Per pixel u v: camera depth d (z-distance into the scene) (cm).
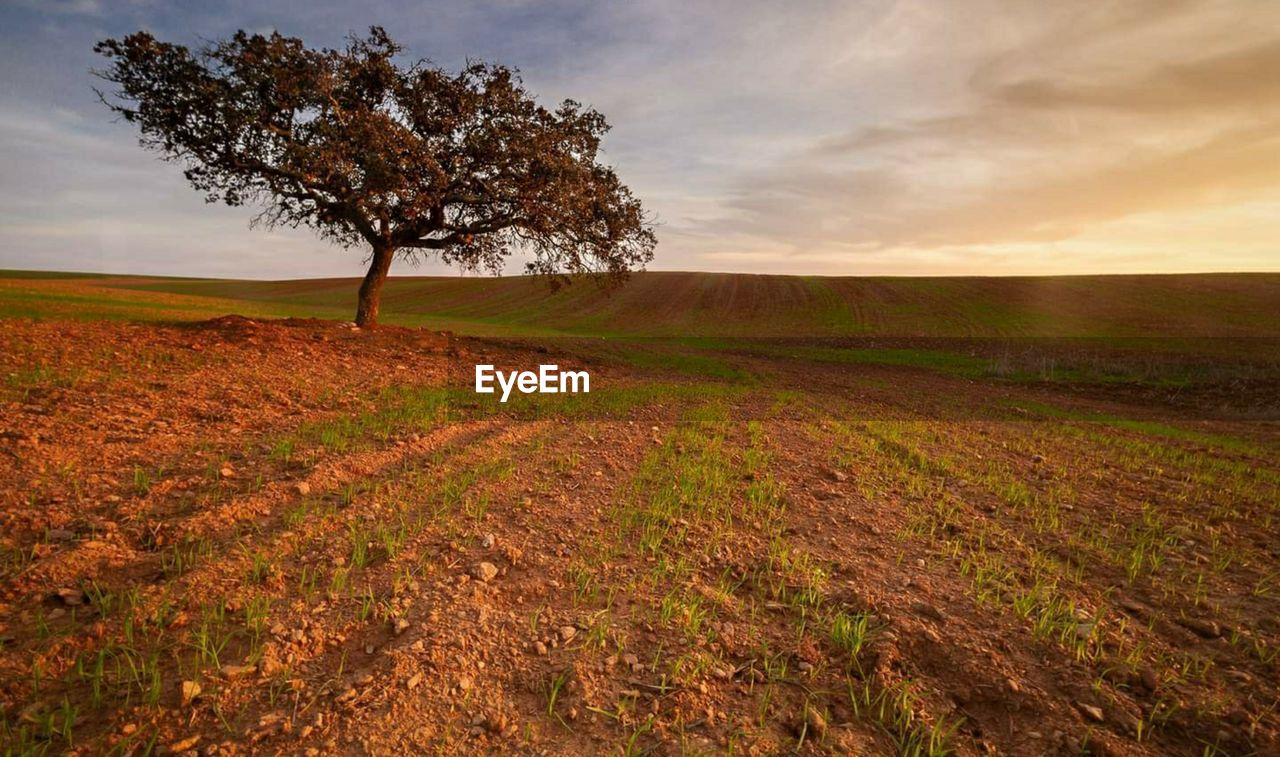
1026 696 319
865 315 5662
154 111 1575
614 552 489
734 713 303
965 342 4209
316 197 1739
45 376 902
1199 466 930
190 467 608
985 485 748
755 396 1539
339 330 1794
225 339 1402
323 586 405
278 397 960
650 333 5066
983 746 288
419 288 8069
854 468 800
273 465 639
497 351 1984
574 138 1906
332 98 1577
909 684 324
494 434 887
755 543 524
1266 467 952
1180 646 375
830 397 1627
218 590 385
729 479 719
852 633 372
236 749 258
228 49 1577
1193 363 2752
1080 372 2528
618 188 2045
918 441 1023
